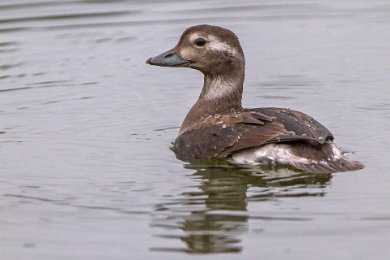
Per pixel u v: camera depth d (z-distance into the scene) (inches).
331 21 816.3
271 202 460.4
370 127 580.1
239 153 510.0
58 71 707.4
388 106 622.8
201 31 561.9
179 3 869.2
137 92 666.8
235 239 422.9
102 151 545.0
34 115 616.1
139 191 478.3
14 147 553.0
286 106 637.3
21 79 689.6
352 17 824.9
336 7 854.5
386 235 422.9
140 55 740.0
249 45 762.2
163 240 424.8
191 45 563.2
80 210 456.4
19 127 591.8
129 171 508.4
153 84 685.3
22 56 737.6
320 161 496.1
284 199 462.6
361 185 476.1
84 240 427.8
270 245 416.5
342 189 472.1
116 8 853.8
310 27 803.4
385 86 663.8
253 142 501.7
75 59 732.7
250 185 483.5
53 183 492.1
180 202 463.2
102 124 597.9
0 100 646.5
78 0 875.4
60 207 460.8
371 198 459.5
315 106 631.8
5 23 812.0
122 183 490.0
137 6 860.0
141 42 766.5
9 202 468.1
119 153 540.7
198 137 525.0
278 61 725.9
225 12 842.8
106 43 766.5
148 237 427.8
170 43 761.0
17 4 863.1
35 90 666.8
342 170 493.0
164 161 525.0
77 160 528.4
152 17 828.0
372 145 542.3
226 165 511.5
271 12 842.8
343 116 606.9
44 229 439.5
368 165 504.7
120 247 420.2
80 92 663.8
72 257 413.7
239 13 838.5
